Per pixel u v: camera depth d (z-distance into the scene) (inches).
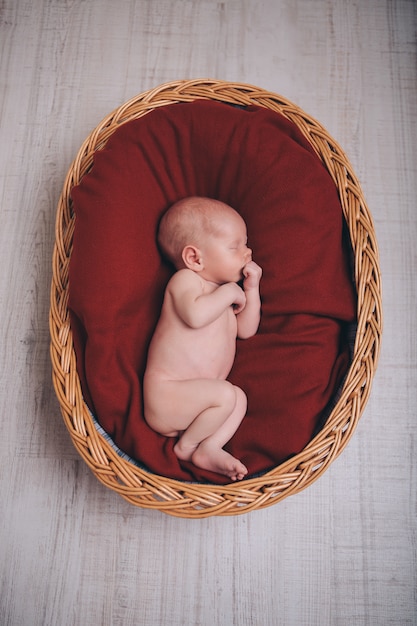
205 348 57.7
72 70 74.7
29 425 64.8
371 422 65.2
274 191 61.2
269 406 57.9
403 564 62.1
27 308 67.6
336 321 59.5
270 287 60.8
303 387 57.0
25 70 74.6
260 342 60.5
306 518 63.1
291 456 55.6
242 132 61.4
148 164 61.6
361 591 61.5
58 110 73.5
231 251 60.0
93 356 55.6
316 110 73.5
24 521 62.7
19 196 70.7
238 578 61.7
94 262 56.1
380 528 62.9
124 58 75.1
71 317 57.0
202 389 55.7
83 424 53.6
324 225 59.7
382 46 75.5
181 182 63.5
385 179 71.6
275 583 61.6
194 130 61.6
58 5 76.2
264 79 74.5
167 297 59.4
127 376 57.9
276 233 61.1
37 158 72.0
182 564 62.0
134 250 58.7
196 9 76.5
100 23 76.0
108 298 56.2
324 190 59.9
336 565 62.0
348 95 74.0
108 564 61.9
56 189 71.1
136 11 76.2
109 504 63.1
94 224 56.9
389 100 74.0
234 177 62.6
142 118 61.5
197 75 74.6
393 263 69.2
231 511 51.4
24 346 66.7
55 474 63.7
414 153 72.5
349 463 64.3
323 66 74.9
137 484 51.9
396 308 67.9
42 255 69.0
